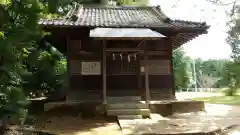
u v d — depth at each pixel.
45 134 7.28
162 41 12.16
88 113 10.05
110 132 7.35
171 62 12.16
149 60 12.12
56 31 11.27
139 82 11.95
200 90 35.91
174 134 6.81
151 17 13.30
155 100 11.59
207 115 10.20
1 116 5.57
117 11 14.50
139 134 6.85
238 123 8.43
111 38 9.23
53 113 10.15
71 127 8.09
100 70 11.70
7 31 5.55
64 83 14.55
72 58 11.60
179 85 33.84
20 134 7.20
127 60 12.04
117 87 11.87
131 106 9.99
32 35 5.87
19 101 5.82
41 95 16.02
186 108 10.86
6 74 5.57
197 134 6.92
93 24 10.97
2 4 5.50
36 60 9.65
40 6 6.04
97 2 16.03
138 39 9.39
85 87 11.59
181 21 11.97
